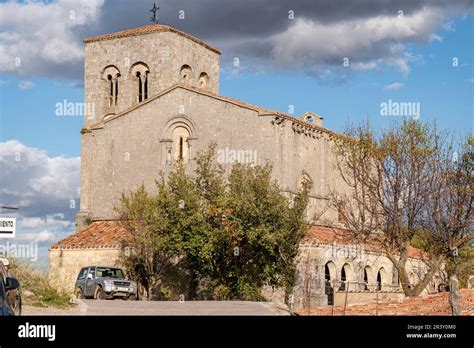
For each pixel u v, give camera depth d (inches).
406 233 1865.2
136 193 2231.8
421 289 1797.5
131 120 2463.1
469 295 1395.2
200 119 2342.5
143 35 2628.0
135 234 2181.3
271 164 2187.5
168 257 2096.5
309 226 1942.7
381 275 2429.9
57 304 1259.2
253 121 2261.3
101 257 2240.4
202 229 1887.3
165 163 2383.1
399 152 1923.0
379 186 1975.9
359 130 2017.7
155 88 2593.5
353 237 2054.6
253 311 1322.6
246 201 1854.1
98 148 2511.1
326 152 2482.8
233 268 1882.4
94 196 2500.0
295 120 2310.5
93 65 2699.3
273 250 1843.0
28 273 1343.5
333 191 2310.5
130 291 1809.8
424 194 1877.5
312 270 2011.6
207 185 1978.3
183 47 2645.2
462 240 1855.3
